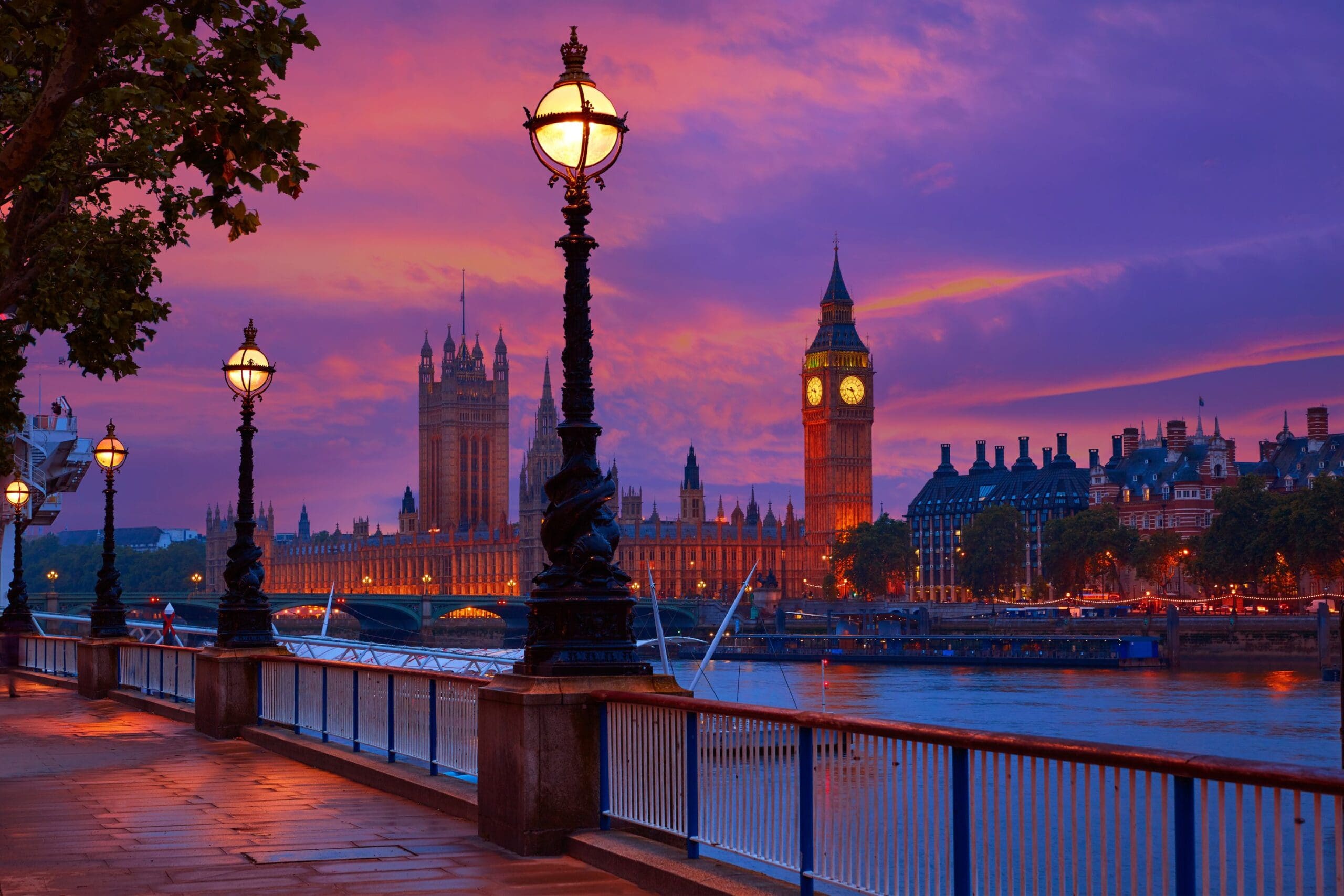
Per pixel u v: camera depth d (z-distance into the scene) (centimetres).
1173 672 16688
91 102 2773
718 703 1359
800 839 1249
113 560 4381
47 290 2931
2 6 1642
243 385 3023
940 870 1099
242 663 2969
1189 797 891
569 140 1591
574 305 1628
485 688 1716
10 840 1695
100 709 3825
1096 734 9919
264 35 1672
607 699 1552
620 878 1449
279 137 1708
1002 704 12394
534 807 1570
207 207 1741
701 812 1401
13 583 5638
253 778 2289
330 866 1523
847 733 1199
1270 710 11406
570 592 1608
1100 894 965
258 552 3061
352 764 2259
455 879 1452
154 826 1797
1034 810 1007
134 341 3073
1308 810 818
